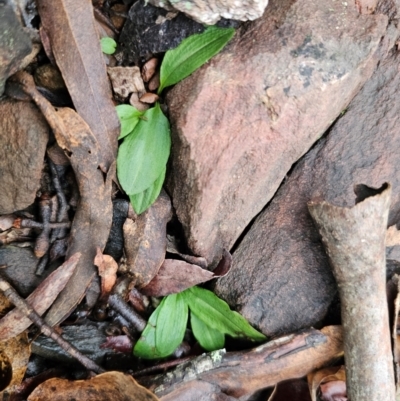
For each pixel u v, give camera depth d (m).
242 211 0.24
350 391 0.23
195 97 0.22
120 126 0.22
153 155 0.22
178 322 0.24
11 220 0.22
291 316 0.24
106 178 0.22
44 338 0.23
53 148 0.21
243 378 0.23
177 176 0.23
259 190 0.24
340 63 0.22
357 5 0.24
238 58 0.22
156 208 0.23
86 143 0.21
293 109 0.22
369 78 0.24
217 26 0.22
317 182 0.24
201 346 0.24
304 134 0.23
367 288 0.22
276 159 0.23
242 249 0.24
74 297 0.22
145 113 0.22
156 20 0.22
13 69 0.20
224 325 0.24
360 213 0.22
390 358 0.23
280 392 0.24
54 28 0.20
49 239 0.22
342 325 0.23
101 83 0.21
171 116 0.22
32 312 0.21
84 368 0.23
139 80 0.22
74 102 0.21
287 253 0.24
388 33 0.24
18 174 0.21
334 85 0.22
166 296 0.24
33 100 0.20
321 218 0.23
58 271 0.21
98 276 0.22
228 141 0.22
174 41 0.22
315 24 0.22
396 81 0.24
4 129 0.21
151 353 0.23
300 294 0.24
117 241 0.23
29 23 0.20
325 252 0.24
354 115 0.24
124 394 0.21
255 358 0.23
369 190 0.22
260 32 0.22
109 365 0.23
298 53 0.22
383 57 0.24
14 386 0.22
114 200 0.23
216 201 0.23
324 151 0.24
